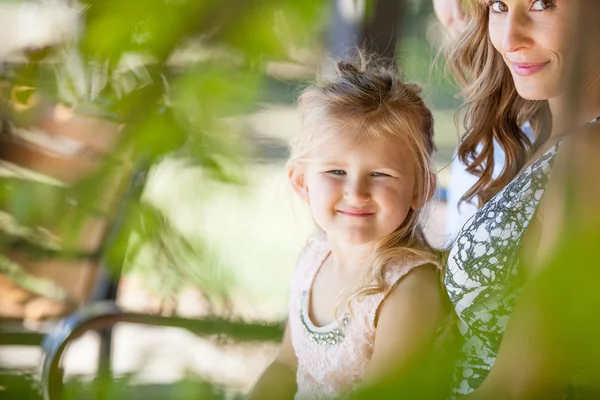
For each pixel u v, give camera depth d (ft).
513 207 4.40
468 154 5.92
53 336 5.67
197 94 3.07
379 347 4.90
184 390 2.31
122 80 3.08
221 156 3.50
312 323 5.42
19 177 3.57
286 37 2.87
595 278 1.14
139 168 3.84
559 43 4.45
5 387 2.42
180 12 2.74
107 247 4.25
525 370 2.86
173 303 4.64
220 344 4.23
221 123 3.28
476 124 5.77
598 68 4.05
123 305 6.64
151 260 4.20
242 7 2.77
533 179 4.38
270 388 5.65
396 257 5.00
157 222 3.92
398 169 4.98
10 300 6.38
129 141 3.31
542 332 1.20
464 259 4.55
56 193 3.52
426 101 5.71
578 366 1.21
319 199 5.10
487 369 4.36
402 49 6.60
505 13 4.83
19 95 3.27
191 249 4.00
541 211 4.25
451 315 4.81
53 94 3.25
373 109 4.96
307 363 5.40
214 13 2.77
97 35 2.81
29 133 3.65
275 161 6.13
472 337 4.48
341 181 5.04
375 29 6.36
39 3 3.09
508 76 5.60
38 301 6.52
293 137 5.32
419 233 5.29
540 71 4.58
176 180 3.82
